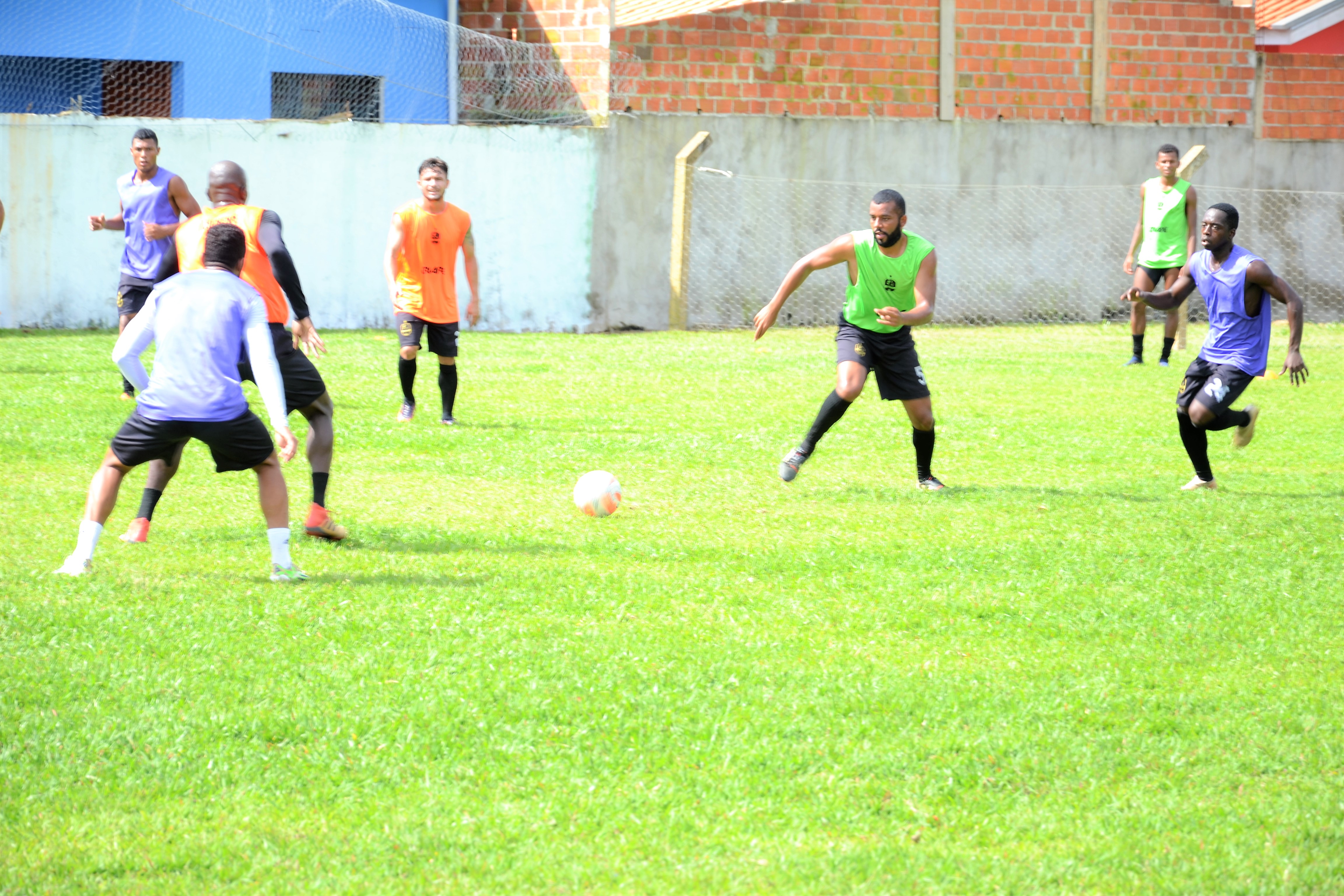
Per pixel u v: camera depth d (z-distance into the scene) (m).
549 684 16.34
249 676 16.38
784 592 20.81
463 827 12.83
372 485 28.44
